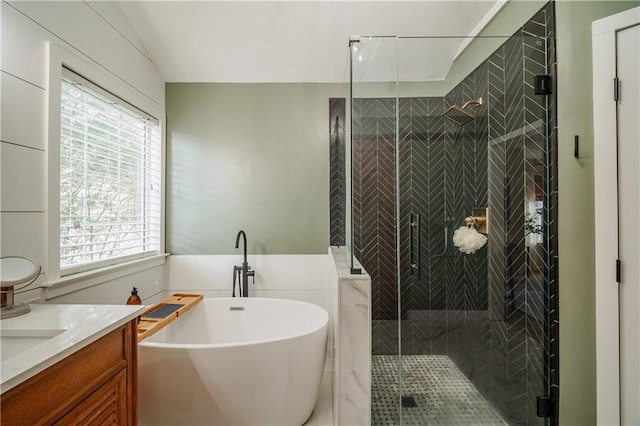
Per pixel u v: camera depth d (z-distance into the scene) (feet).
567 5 4.52
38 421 2.35
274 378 4.86
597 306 4.29
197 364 4.61
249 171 7.58
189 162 7.53
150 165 7.18
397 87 5.53
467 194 5.48
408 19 6.21
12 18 3.82
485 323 5.28
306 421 5.44
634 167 4.04
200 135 7.54
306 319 6.75
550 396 4.70
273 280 7.54
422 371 5.28
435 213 5.59
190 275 7.50
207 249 7.54
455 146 5.50
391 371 5.23
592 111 4.32
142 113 6.68
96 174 5.49
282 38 6.61
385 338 5.37
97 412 2.97
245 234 7.54
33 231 4.09
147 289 6.77
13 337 2.98
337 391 4.81
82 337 2.73
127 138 6.40
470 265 5.41
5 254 3.74
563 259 4.61
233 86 7.55
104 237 5.73
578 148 4.46
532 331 4.91
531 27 4.90
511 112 5.10
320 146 7.61
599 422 4.27
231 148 7.57
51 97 4.31
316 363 5.31
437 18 6.17
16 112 3.87
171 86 7.49
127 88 6.08
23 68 3.95
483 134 5.31
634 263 4.04
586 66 4.37
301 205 7.61
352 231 5.67
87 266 5.19
